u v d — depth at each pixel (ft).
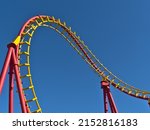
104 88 220.43
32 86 165.48
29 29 181.06
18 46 162.50
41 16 199.82
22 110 139.33
